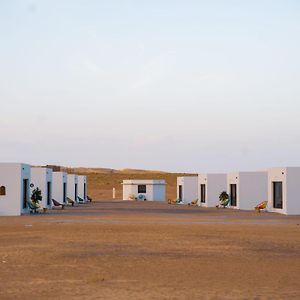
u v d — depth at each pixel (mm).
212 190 59031
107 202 72875
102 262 17609
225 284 14125
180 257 18781
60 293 12938
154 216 40375
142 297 12516
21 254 19344
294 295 12805
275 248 21391
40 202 50875
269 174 48094
